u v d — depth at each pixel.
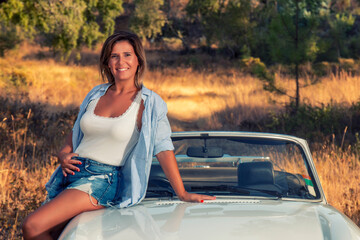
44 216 2.73
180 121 14.42
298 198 3.51
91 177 2.96
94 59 32.19
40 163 7.49
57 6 18.31
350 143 8.92
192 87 22.59
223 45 35.50
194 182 3.71
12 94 13.80
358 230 2.86
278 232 2.57
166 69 28.03
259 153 3.83
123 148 3.04
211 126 12.95
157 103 3.15
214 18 35.66
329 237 2.61
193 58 34.44
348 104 12.47
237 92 16.61
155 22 42.56
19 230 4.72
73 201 2.84
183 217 2.83
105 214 2.88
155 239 2.46
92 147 3.01
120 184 3.11
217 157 3.85
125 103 3.10
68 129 9.63
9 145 7.98
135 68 3.18
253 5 35.50
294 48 12.41
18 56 27.42
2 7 17.75
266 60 27.16
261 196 3.47
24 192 5.66
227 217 2.82
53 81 18.98
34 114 10.84
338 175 6.66
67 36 19.78
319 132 9.83
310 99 13.34
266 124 11.84
